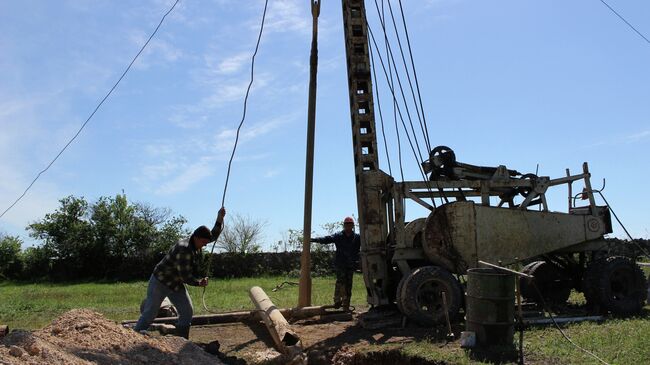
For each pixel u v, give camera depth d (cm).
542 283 1101
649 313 959
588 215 1002
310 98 1152
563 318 897
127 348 656
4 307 1377
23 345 558
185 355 687
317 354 791
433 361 668
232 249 2892
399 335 840
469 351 690
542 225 973
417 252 953
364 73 1044
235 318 1045
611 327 810
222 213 848
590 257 1038
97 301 1589
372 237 988
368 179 1000
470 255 929
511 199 1049
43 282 2942
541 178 994
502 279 709
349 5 1065
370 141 1020
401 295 888
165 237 3177
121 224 3152
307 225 1121
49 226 3097
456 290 889
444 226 932
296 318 1057
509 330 713
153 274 784
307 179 1134
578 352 670
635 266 964
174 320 955
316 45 1155
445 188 974
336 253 1092
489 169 998
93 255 3073
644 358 631
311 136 1145
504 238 948
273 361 748
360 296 1509
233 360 764
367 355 742
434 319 879
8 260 3028
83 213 3158
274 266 2695
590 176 1021
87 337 659
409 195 950
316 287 1852
